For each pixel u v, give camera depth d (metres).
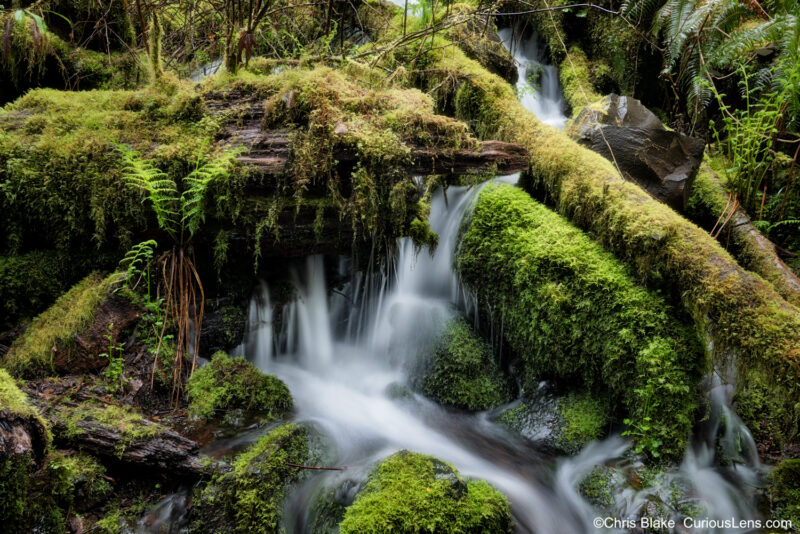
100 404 2.52
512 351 3.57
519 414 3.22
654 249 2.88
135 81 4.72
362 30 5.85
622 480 2.59
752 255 3.48
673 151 3.95
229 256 3.35
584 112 4.32
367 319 3.96
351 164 3.09
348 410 3.24
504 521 2.39
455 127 3.28
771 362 2.39
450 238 4.04
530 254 3.26
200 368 3.02
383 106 3.33
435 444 3.03
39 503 1.97
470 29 5.32
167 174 2.89
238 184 2.97
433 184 4.08
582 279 3.03
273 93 3.37
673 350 2.70
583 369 3.07
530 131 3.92
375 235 3.34
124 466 2.33
